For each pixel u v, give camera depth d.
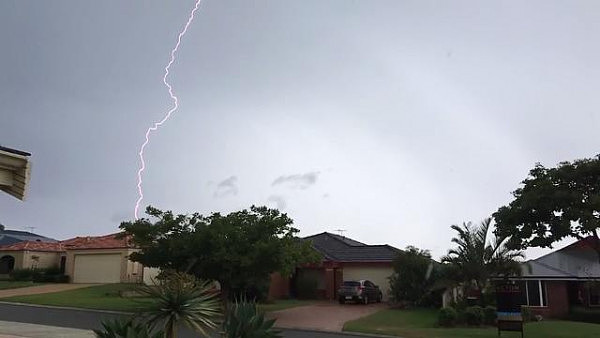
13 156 7.39
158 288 8.62
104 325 7.84
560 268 33.69
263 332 8.14
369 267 38.78
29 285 38.62
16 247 46.69
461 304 26.45
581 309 31.20
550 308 31.06
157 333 7.52
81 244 43.69
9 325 18.81
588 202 20.56
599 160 20.98
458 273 29.31
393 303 33.22
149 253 25.88
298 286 39.09
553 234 21.48
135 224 26.16
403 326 23.75
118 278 40.91
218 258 24.27
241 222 25.70
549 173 21.55
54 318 21.80
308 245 26.36
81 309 25.62
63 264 47.53
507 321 19.98
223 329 8.34
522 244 22.41
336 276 39.03
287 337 19.41
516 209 21.89
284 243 25.12
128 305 26.30
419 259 32.75
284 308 30.44
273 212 26.23
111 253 41.66
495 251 28.77
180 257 25.42
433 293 32.16
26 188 7.48
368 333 21.20
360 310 30.50
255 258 24.39
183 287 8.66
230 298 26.19
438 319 24.58
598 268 33.03
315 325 23.52
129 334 7.21
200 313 8.64
